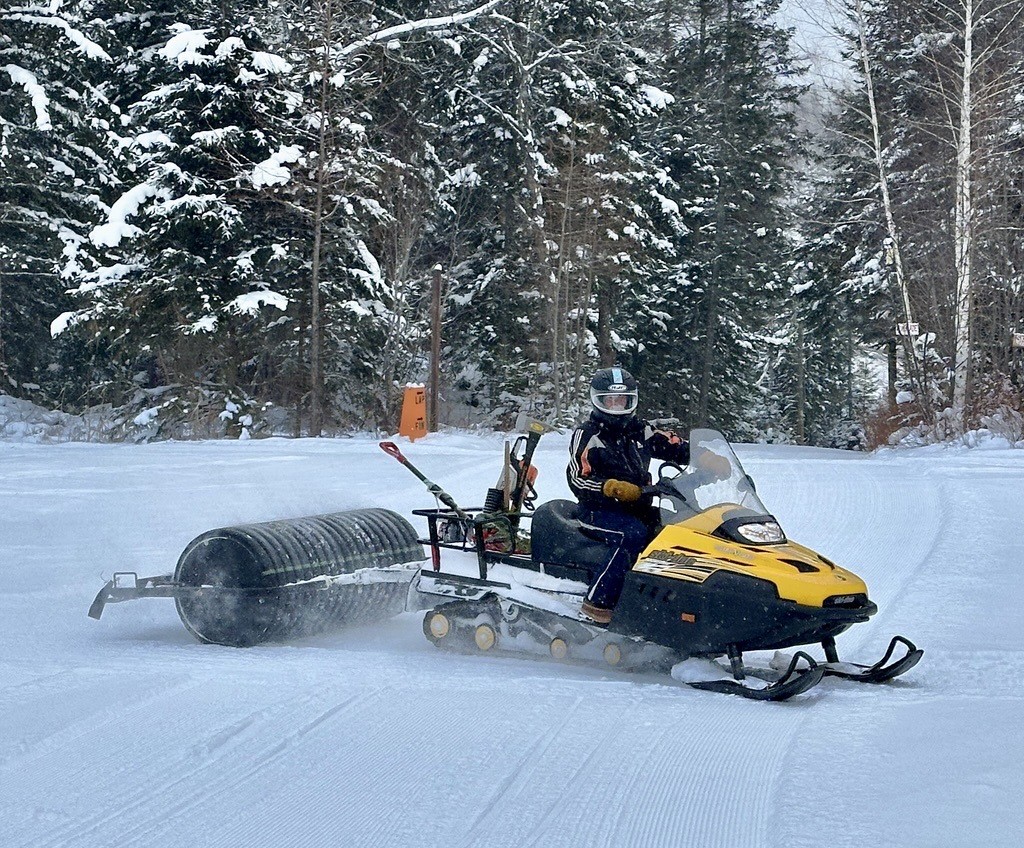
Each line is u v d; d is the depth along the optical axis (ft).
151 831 13.16
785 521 39.47
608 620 21.15
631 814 13.64
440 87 108.47
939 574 29.91
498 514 23.29
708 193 146.41
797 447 91.56
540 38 110.83
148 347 88.38
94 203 97.14
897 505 42.39
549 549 22.06
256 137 85.81
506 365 115.14
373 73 95.40
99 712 17.66
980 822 12.85
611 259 113.50
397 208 99.66
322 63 87.40
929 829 12.73
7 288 100.07
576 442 22.00
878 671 20.13
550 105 113.70
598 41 112.47
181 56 84.84
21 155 90.94
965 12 85.51
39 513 38.52
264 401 95.09
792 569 19.57
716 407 153.48
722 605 19.77
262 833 13.09
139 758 15.61
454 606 22.63
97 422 91.50
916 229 93.76
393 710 17.97
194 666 20.94
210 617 23.07
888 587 28.99
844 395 241.96
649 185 123.13
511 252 114.93
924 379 83.25
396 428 97.60
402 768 15.28
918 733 16.52
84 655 21.95
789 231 158.40
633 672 21.47
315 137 88.58
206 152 85.40
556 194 112.27
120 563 30.45
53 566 30.17
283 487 45.14
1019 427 72.69
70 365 105.09
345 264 91.45
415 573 23.38
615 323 135.33
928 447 73.67
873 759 15.37
